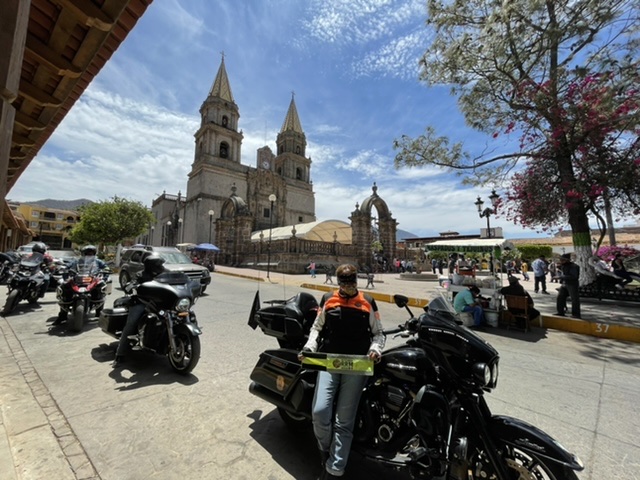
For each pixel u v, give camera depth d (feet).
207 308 29.58
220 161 160.76
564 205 37.24
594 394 12.92
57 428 9.49
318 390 7.89
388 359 7.88
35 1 9.68
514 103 35.68
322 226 111.04
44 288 27.71
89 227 102.12
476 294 26.81
